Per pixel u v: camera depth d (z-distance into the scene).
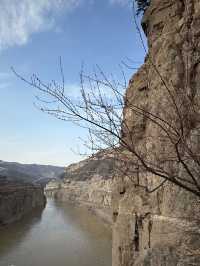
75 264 41.19
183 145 7.66
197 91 12.16
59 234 62.31
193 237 12.48
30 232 64.50
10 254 46.19
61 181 161.88
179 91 10.44
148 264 14.30
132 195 19.19
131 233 18.66
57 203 136.25
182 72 13.82
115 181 21.81
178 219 13.55
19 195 87.25
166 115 9.90
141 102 18.31
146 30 21.05
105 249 49.06
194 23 13.36
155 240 15.39
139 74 19.86
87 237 58.97
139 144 14.32
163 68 15.84
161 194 15.70
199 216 12.20
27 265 40.88
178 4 16.70
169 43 16.11
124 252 19.03
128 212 19.12
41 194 118.25
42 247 50.75
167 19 17.80
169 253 13.30
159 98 15.27
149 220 16.83
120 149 7.50
